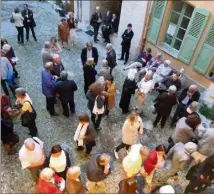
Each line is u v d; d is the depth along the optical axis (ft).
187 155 17.31
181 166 17.52
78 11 40.60
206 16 25.68
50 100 23.02
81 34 38.22
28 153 16.16
